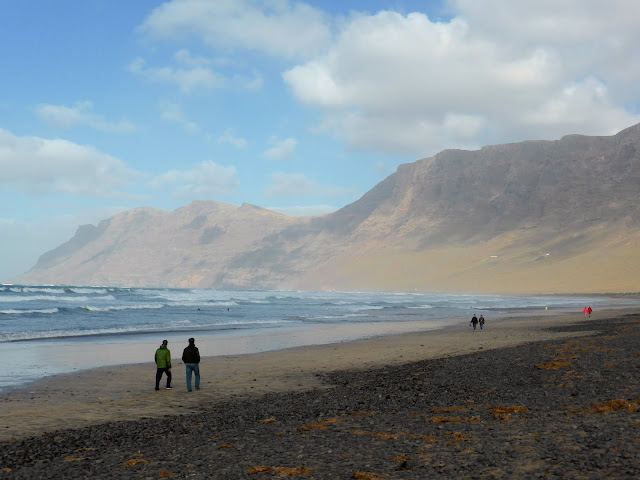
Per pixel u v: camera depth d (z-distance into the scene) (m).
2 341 40.12
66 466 10.28
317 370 26.06
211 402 18.58
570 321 60.31
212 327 55.84
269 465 9.50
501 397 15.28
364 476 8.30
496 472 8.07
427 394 16.95
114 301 104.75
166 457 10.59
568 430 10.27
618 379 16.11
